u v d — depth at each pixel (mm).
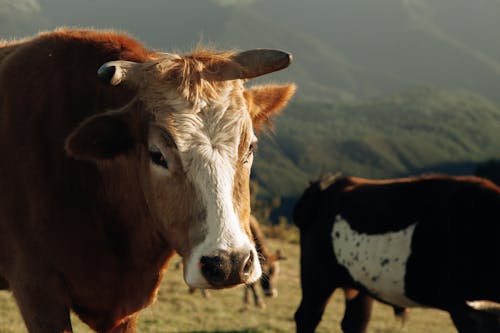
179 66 4137
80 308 4879
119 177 4590
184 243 3932
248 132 4090
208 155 3889
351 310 10773
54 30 5418
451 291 8555
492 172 40031
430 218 8859
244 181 4043
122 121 4242
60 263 4613
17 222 4664
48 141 4672
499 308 8352
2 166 4758
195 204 3854
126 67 4215
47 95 4805
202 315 13727
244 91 4480
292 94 4965
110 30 5414
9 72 5023
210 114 3992
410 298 9133
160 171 4008
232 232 3742
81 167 4641
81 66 4816
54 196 4590
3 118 4867
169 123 3967
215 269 3639
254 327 12953
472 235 8398
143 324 12008
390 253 9234
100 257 4703
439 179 9180
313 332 10883
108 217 4727
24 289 4613
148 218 4578
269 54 4320
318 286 10719
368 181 10781
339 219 10250
